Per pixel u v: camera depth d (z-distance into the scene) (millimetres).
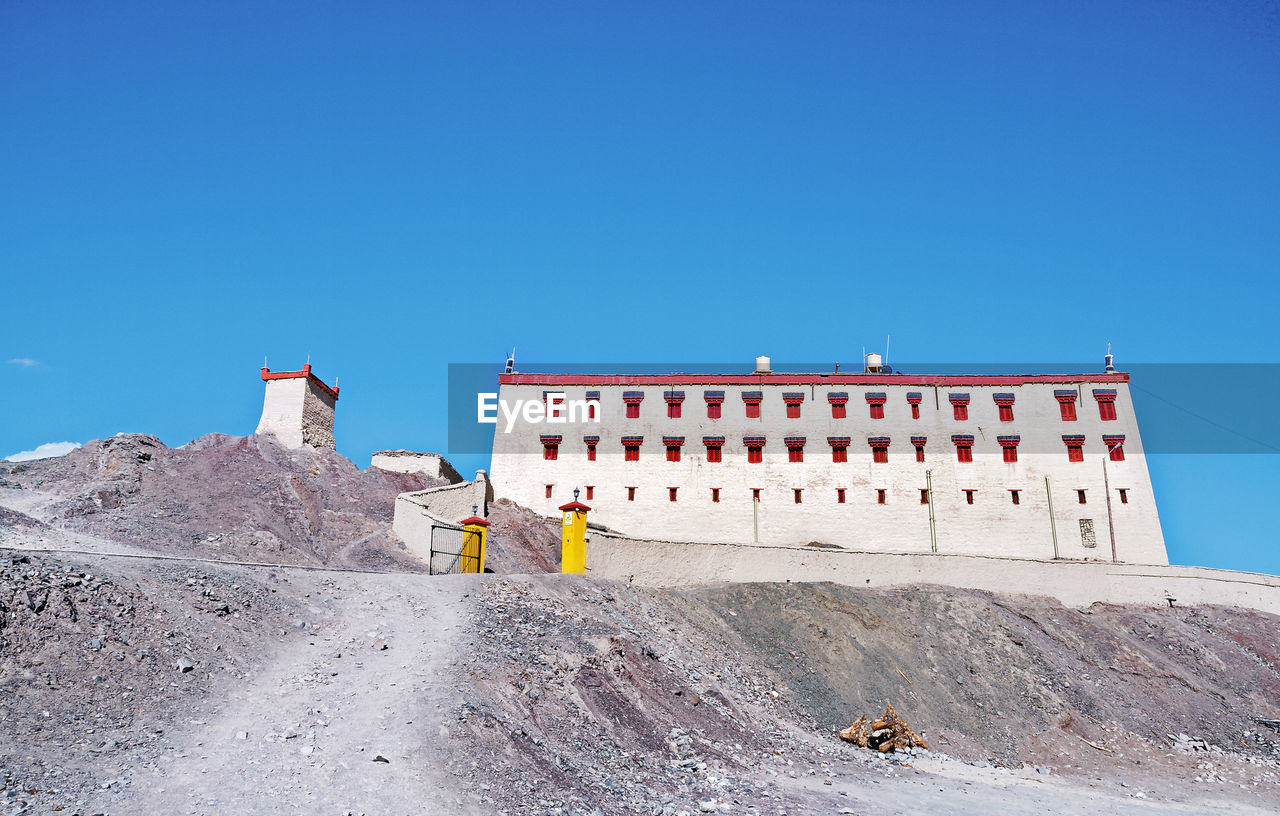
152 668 21422
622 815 20531
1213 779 35281
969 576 49562
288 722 20453
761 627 40375
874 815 24344
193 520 41656
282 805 17000
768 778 26094
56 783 16250
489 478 58688
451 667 24938
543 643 29125
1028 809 27984
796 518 58438
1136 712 40031
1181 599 50781
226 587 26922
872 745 32875
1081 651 44562
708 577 44531
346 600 29438
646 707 28094
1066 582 50719
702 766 25375
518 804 19172
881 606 44438
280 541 41531
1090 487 59531
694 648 35844
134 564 26312
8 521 34156
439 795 18453
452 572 39656
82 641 21188
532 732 23219
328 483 52125
